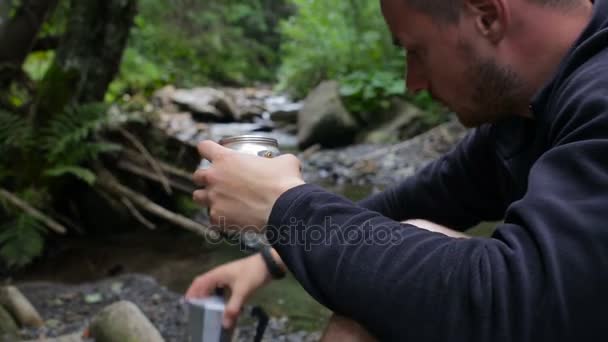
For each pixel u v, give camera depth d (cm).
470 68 70
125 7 307
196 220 346
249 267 101
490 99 72
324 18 773
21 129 286
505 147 89
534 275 55
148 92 686
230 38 1214
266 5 1455
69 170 284
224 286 103
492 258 58
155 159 342
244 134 79
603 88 60
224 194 73
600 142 56
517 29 68
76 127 292
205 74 1085
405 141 558
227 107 746
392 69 662
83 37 303
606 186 54
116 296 230
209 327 96
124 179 334
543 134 72
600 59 64
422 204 120
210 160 76
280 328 189
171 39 1009
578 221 54
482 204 117
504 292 56
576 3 69
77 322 201
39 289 240
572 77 66
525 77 70
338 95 621
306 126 601
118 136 335
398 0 72
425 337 59
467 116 76
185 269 265
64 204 318
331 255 64
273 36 1455
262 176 71
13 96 344
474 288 57
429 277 60
